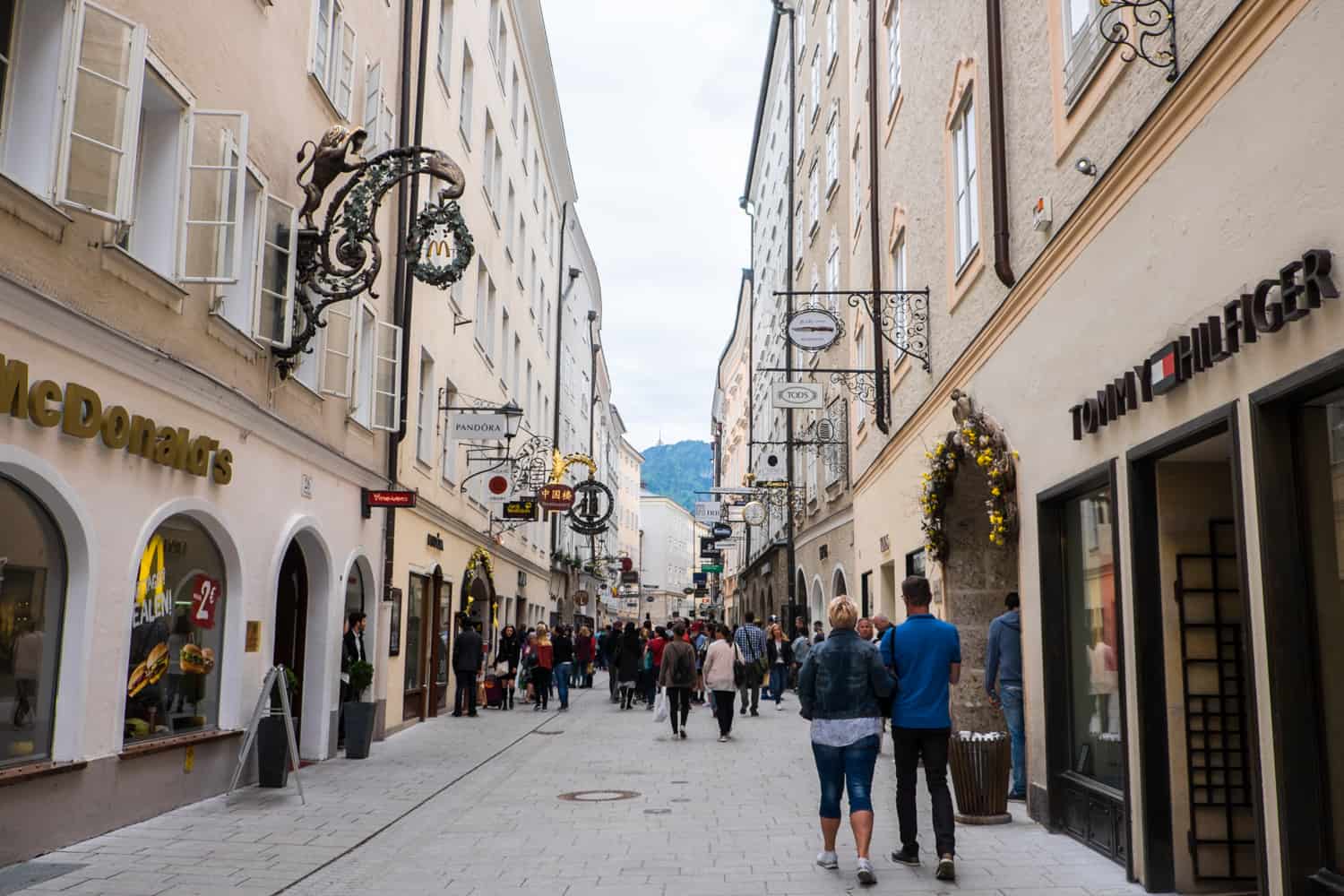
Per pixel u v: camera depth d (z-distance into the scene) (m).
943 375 13.27
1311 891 4.91
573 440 48.38
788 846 8.29
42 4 7.20
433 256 18.75
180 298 9.18
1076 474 8.19
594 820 9.52
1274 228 5.22
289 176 12.11
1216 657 6.87
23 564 7.35
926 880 7.01
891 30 17.92
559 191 41.81
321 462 13.27
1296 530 5.18
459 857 7.90
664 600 107.62
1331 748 4.97
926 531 13.29
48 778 7.53
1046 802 8.78
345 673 14.30
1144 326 6.86
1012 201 10.23
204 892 6.70
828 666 7.36
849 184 24.47
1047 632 8.89
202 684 10.28
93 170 7.42
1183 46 6.30
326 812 9.74
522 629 26.92
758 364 48.22
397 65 16.98
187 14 9.28
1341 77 4.62
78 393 7.48
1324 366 4.64
